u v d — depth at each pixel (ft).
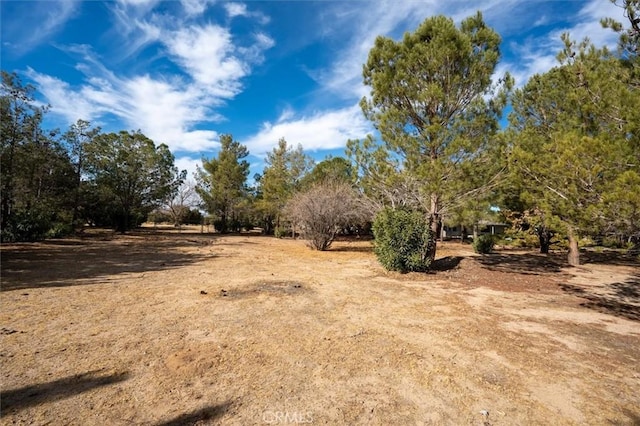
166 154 93.56
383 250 31.40
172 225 149.28
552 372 11.21
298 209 56.70
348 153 36.91
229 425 7.96
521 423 8.33
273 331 14.60
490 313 18.38
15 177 50.34
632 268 37.55
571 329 15.80
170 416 8.22
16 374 10.06
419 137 30.99
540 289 25.16
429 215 33.22
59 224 60.80
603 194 13.94
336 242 78.13
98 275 27.07
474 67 29.43
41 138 55.36
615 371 11.37
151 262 35.42
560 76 23.70
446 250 64.23
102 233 80.02
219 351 12.25
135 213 93.25
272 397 9.25
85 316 15.94
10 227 49.08
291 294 21.70
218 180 100.17
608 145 14.02
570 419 8.55
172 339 13.29
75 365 10.78
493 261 37.78
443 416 8.54
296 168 95.71
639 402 9.43
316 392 9.59
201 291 21.72
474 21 30.94
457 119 29.12
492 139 29.14
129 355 11.67
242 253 47.34
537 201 18.42
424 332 15.02
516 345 13.60
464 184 28.48
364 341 13.70
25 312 16.28
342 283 26.07
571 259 38.70
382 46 33.04
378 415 8.51
